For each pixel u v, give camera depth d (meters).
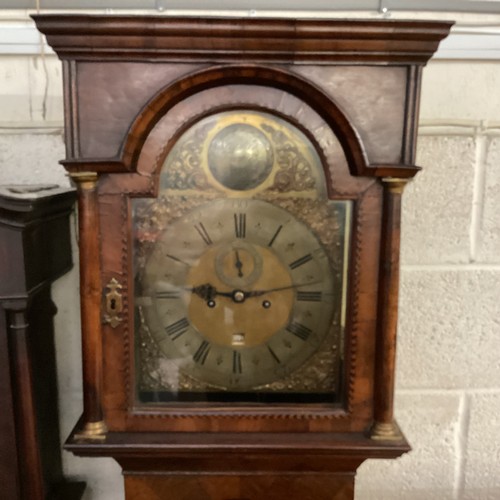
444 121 1.09
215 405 0.83
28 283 0.85
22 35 1.05
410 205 1.10
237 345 0.83
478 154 1.09
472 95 1.09
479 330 1.15
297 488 0.90
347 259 0.81
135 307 0.81
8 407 0.87
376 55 0.74
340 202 0.80
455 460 1.20
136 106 0.74
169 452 0.80
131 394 0.82
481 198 1.11
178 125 0.76
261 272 0.82
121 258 0.78
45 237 0.94
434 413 1.18
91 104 0.74
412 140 0.76
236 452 0.81
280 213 0.80
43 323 0.99
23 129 1.08
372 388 0.82
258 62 0.73
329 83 0.75
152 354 0.82
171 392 0.83
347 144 0.76
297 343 0.83
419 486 1.21
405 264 1.12
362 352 0.81
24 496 0.90
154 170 0.77
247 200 0.80
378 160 0.76
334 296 0.82
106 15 0.69
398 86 0.75
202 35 0.71
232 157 0.78
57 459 1.10
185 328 0.82
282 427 0.83
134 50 0.72
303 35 0.72
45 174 1.09
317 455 0.82
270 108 0.76
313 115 0.77
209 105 0.76
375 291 0.80
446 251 1.12
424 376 1.16
